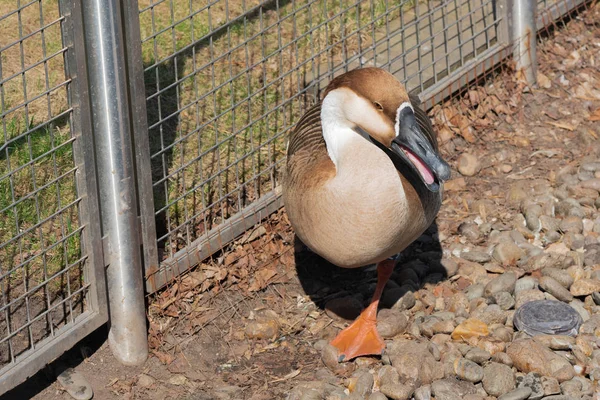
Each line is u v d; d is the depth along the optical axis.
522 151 2.72
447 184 2.62
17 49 2.68
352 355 2.22
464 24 2.91
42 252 2.15
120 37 2.07
